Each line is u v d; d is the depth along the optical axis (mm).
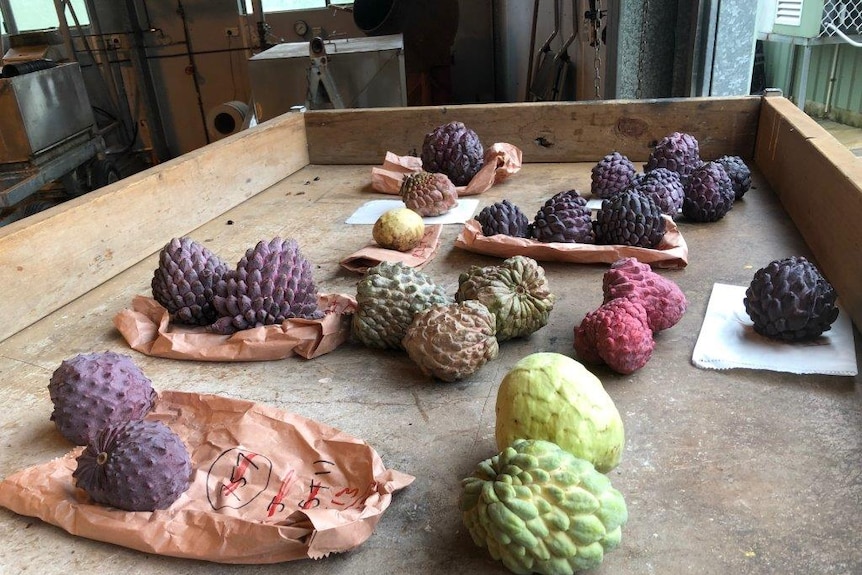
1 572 896
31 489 989
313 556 851
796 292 1271
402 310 1384
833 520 897
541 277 1429
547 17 5098
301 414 1222
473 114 2744
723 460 1025
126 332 1524
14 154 3879
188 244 1564
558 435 956
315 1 5996
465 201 2371
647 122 2598
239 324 1469
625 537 890
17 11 5855
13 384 1378
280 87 3865
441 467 1056
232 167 2430
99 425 1133
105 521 924
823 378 1208
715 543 873
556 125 2686
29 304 1619
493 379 1295
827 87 3236
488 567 864
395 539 917
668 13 2943
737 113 2500
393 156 2695
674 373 1263
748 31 2691
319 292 1723
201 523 904
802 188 1870
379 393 1274
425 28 5328
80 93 4488
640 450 1061
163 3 5512
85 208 1770
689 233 1945
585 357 1310
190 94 5855
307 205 2459
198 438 1107
